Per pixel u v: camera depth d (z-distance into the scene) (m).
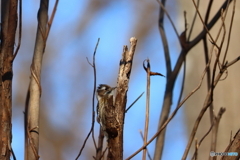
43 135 19.44
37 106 7.36
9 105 6.99
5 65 7.03
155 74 7.07
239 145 6.80
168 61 10.32
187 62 15.30
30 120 7.30
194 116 14.66
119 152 6.73
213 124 7.70
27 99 7.63
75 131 19.89
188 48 10.08
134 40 6.93
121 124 6.79
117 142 6.74
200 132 13.52
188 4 15.05
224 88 13.53
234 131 13.10
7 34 7.05
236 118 13.14
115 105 6.87
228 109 13.35
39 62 7.50
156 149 9.37
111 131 6.75
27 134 7.34
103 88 8.83
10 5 7.05
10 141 6.95
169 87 10.02
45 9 7.74
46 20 7.71
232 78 13.55
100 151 7.73
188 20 14.75
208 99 7.13
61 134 19.66
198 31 14.48
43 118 19.91
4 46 7.05
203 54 14.98
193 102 14.80
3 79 6.99
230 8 13.95
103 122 6.86
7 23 7.15
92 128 7.52
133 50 6.92
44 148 19.11
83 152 19.20
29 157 7.16
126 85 6.84
